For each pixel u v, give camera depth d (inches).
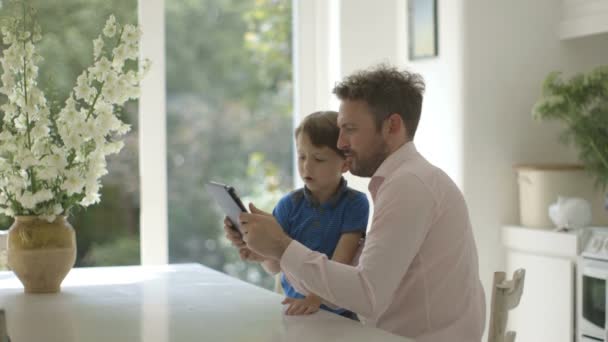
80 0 154.0
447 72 147.9
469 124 144.4
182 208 360.2
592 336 121.1
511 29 146.8
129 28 84.5
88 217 169.5
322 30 160.9
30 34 84.7
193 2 363.9
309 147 87.5
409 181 68.6
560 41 150.3
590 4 142.0
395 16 158.6
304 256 67.0
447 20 147.5
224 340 60.4
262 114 368.2
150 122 145.5
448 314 70.6
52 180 83.1
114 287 87.1
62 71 154.3
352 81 74.0
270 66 368.2
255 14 366.6
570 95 133.9
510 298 67.1
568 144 141.2
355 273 65.8
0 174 83.0
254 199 367.2
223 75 365.7
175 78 361.1
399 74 74.4
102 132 82.6
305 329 64.2
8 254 83.9
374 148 73.2
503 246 145.9
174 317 69.8
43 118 82.0
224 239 363.3
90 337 62.3
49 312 73.1
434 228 69.9
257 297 80.1
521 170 142.8
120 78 83.8
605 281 117.9
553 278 131.3
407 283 70.6
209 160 364.2
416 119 74.7
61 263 83.7
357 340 60.1
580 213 130.5
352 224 87.4
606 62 153.3
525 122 148.1
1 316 59.0
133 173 171.3
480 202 145.3
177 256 357.7
